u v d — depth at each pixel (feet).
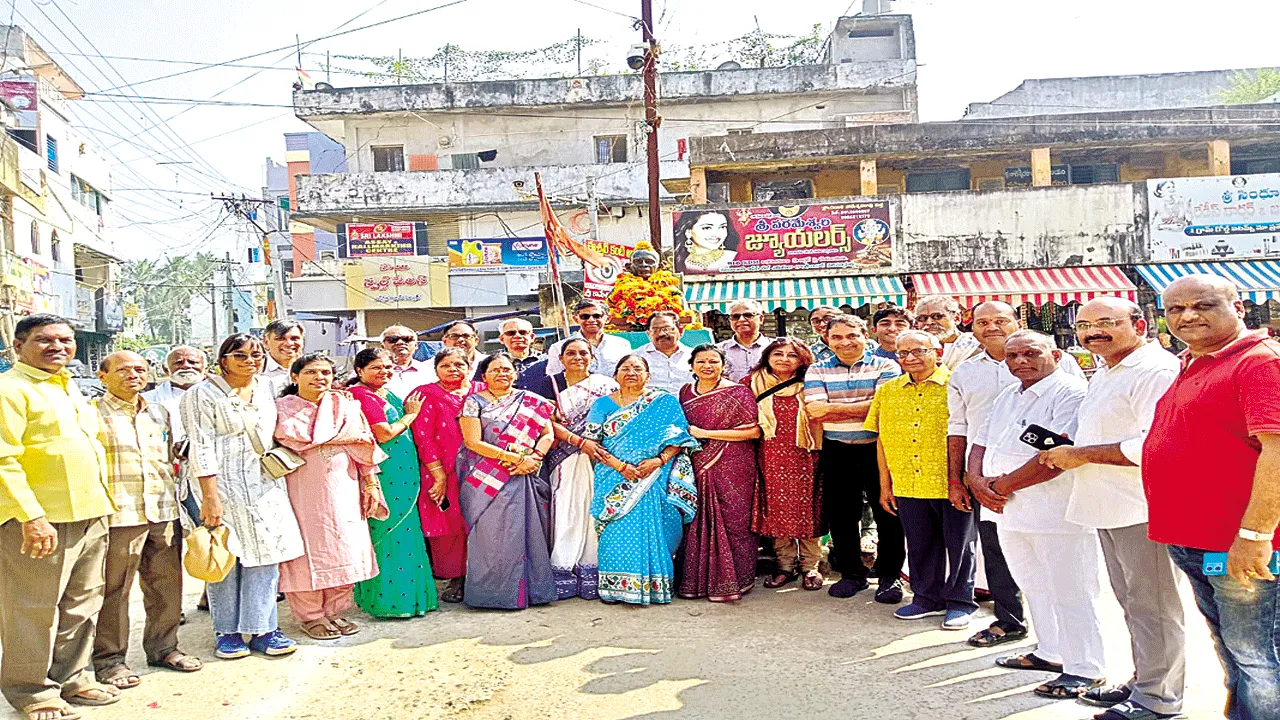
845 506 18.42
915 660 14.67
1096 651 13.05
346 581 16.25
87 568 13.43
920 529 16.51
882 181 63.93
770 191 64.69
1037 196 54.80
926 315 18.98
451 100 83.97
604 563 18.22
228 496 15.17
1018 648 15.06
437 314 82.58
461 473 18.34
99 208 96.43
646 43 45.11
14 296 64.85
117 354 14.43
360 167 86.07
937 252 55.11
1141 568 11.78
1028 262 54.85
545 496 18.84
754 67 89.04
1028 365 13.42
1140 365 11.66
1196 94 87.15
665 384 21.12
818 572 19.31
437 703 13.46
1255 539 9.27
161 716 13.19
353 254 77.92
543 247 78.43
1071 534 13.08
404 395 21.48
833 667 14.44
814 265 55.36
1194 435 10.03
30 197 72.95
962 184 63.46
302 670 15.01
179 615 15.38
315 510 16.21
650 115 45.32
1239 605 9.87
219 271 112.27
